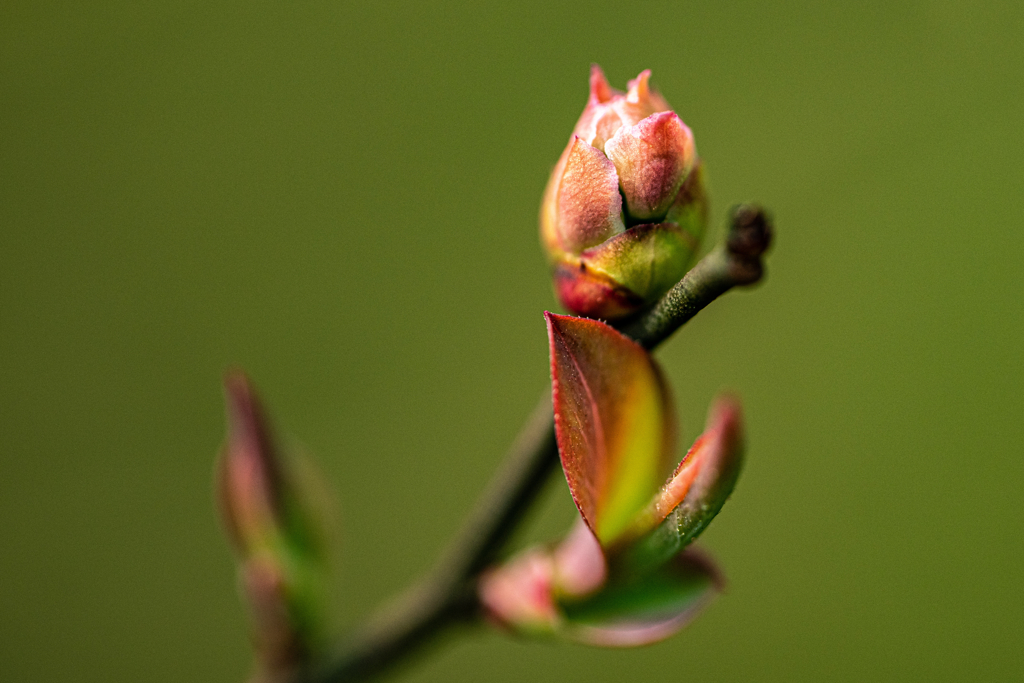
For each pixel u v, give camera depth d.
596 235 0.10
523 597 0.11
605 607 0.11
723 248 0.10
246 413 0.12
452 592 0.12
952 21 0.21
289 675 0.12
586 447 0.10
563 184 0.10
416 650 0.12
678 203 0.10
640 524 0.11
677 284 0.10
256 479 0.12
